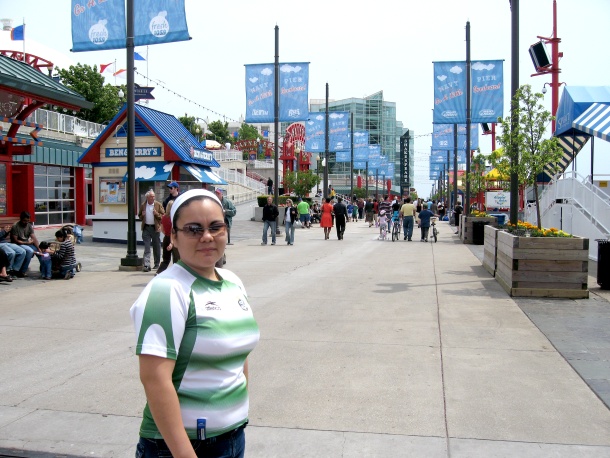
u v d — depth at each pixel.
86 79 40.19
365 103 114.00
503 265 11.11
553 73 25.08
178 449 2.05
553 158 11.49
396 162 138.62
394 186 130.38
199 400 2.19
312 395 5.30
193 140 22.52
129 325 7.93
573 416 4.79
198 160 21.75
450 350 6.73
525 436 4.41
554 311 8.79
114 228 20.88
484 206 36.38
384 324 8.06
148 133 20.56
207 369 2.21
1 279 11.66
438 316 8.55
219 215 2.35
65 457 4.10
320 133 38.84
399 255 17.69
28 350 6.70
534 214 23.91
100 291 10.73
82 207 28.83
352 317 8.53
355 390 5.43
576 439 4.36
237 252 18.52
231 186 46.84
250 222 33.84
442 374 5.87
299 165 58.88
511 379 5.71
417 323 8.11
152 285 2.20
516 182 12.54
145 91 26.92
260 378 5.76
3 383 5.59
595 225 15.49
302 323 8.14
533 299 9.78
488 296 10.13
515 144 11.88
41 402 5.11
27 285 11.45
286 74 24.97
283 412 4.91
